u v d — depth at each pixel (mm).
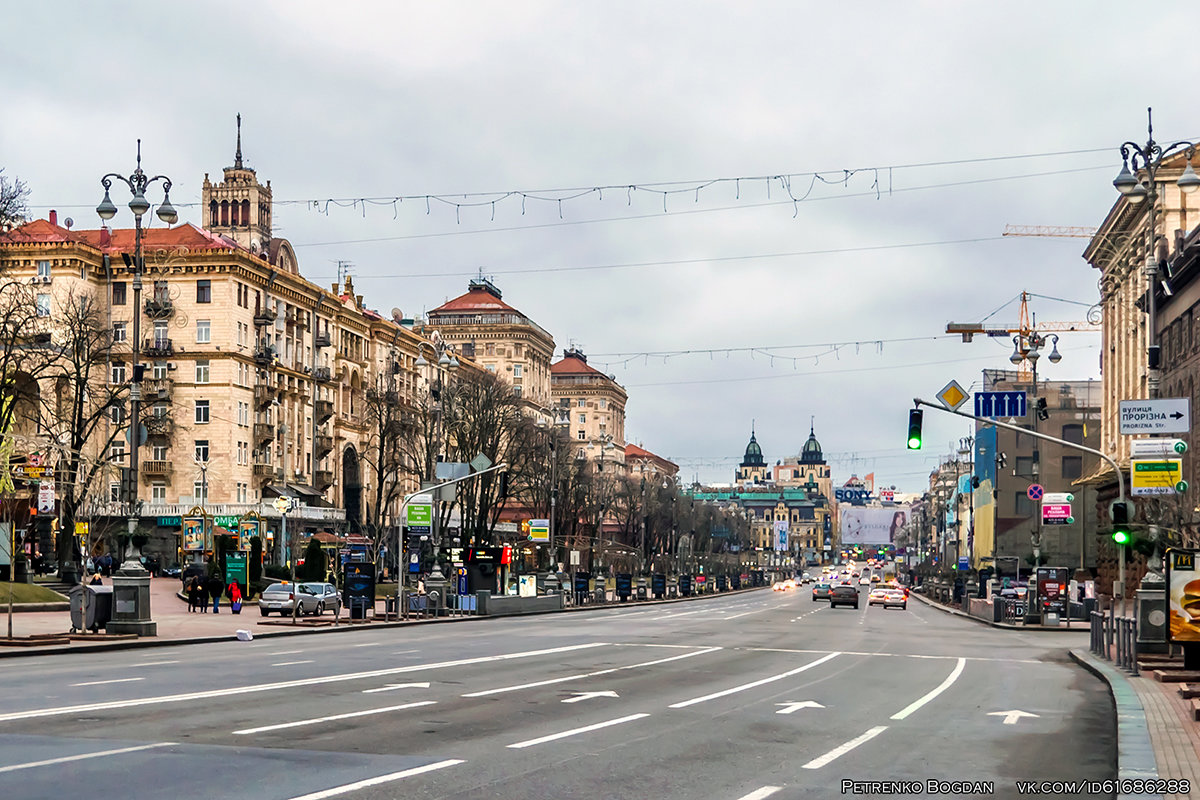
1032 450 131375
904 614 80062
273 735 14828
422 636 42156
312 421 111188
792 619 63406
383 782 11766
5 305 68000
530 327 177125
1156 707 19672
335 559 97625
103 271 96688
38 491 60281
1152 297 36938
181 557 91438
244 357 97812
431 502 63469
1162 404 33906
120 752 13188
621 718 17719
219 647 34406
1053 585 58094
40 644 31766
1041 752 15141
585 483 128375
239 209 127625
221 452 95500
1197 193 72438
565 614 71938
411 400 116375
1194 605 24016
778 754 14570
